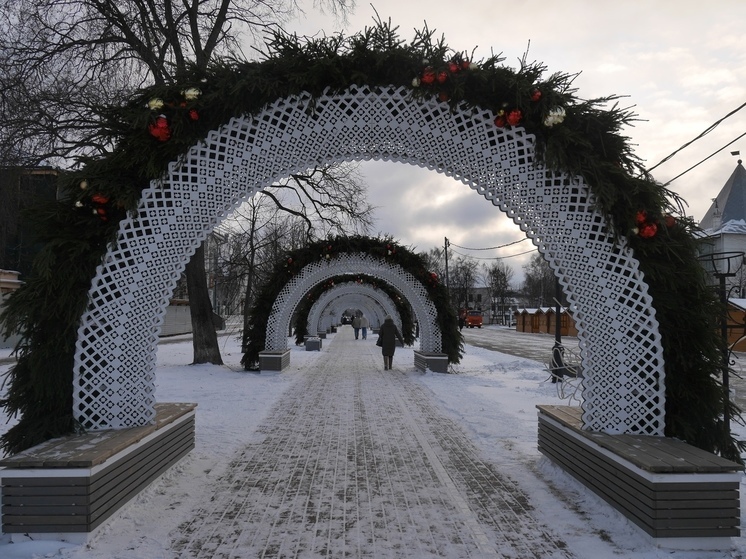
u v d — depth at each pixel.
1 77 12.86
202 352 16.44
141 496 4.43
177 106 4.42
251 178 4.64
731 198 33.69
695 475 3.55
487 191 4.64
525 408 9.19
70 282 4.32
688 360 4.43
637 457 3.74
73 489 3.57
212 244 25.38
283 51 4.55
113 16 14.31
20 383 4.45
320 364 18.12
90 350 4.56
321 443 6.62
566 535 3.79
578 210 4.55
